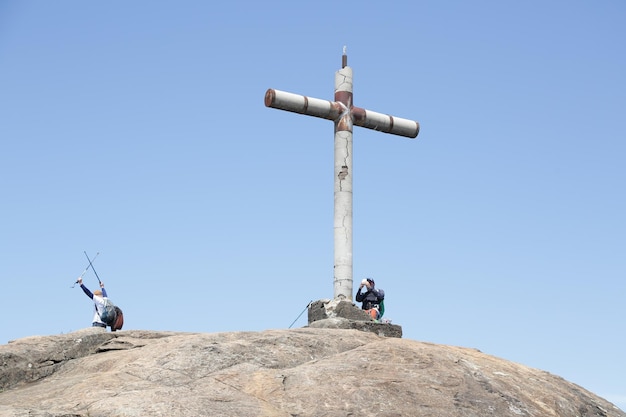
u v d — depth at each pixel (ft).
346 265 53.11
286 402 31.94
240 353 36.78
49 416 28.66
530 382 38.11
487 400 34.27
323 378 33.99
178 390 31.76
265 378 33.45
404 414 31.86
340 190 54.19
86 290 50.34
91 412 29.76
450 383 34.91
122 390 32.68
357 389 33.04
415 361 36.55
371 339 41.50
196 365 35.22
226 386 32.73
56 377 38.96
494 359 40.86
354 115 55.42
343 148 54.60
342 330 42.19
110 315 49.60
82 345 41.86
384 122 56.39
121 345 41.75
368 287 53.83
